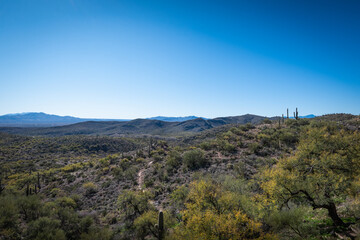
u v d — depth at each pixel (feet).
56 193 103.50
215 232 31.60
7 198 59.41
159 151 167.02
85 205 86.58
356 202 32.60
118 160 161.89
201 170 95.55
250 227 30.68
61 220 56.39
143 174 115.14
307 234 30.25
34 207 59.36
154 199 78.48
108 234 51.78
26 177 133.69
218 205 40.70
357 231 26.94
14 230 47.32
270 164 81.71
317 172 34.65
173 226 51.72
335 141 37.47
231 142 129.29
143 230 53.36
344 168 33.09
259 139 122.31
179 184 86.84
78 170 158.81
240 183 55.01
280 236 31.22
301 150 38.91
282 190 34.12
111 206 81.15
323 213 38.63
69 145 286.66
